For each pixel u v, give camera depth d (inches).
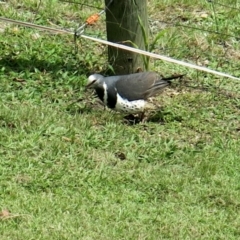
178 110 557.6
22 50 598.2
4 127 510.6
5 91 550.3
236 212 462.9
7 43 605.3
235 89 594.6
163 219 447.2
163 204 462.0
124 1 555.8
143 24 565.0
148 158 499.2
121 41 563.5
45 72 576.7
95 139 508.4
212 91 587.8
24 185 462.0
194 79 599.8
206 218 452.8
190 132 533.0
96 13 644.1
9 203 444.5
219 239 438.9
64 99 551.2
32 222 431.2
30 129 509.7
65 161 484.4
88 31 639.8
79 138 507.8
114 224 437.4
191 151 509.7
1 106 528.7
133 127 530.6
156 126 534.9
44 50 600.7
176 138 525.7
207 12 689.6
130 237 429.1
